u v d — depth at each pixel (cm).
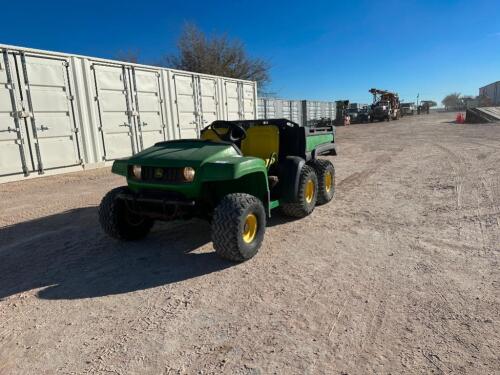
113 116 1098
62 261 411
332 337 263
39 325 288
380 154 1292
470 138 1697
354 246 434
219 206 379
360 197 675
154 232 502
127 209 446
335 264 386
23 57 866
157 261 405
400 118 4644
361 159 1184
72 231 516
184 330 276
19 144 876
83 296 332
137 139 1178
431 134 2045
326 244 443
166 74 1262
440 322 278
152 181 400
